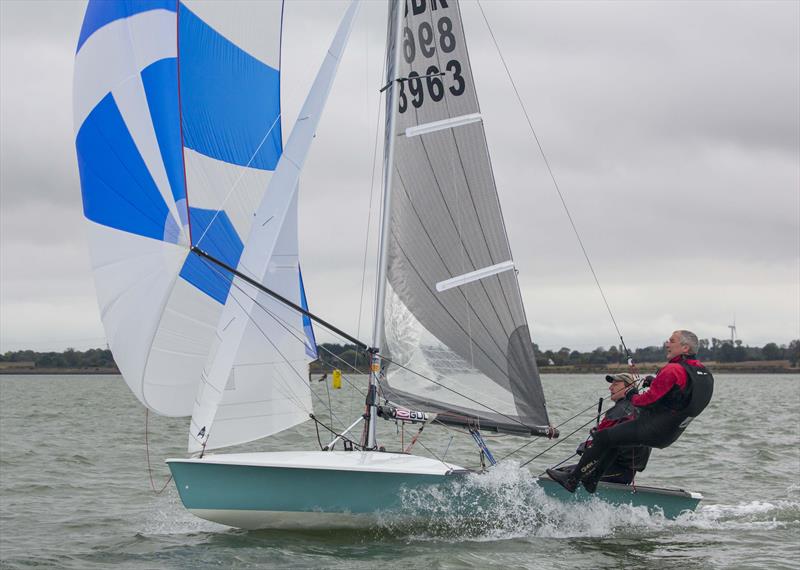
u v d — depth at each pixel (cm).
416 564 1416
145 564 1461
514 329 1856
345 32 1766
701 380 1555
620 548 1548
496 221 1861
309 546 1532
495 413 1831
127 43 1731
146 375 1706
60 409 5900
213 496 1561
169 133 1742
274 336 1702
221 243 1806
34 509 1983
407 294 1803
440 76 1847
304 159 1727
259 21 1875
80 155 1703
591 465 1609
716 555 1503
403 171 1814
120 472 2572
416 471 1561
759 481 2355
